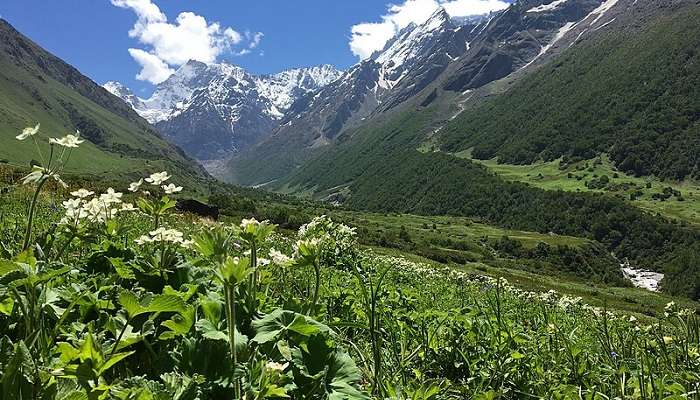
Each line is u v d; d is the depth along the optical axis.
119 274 3.68
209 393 2.66
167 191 4.09
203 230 2.58
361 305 5.91
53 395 2.09
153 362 2.93
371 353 4.66
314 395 2.92
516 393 4.31
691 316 5.36
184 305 2.64
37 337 2.63
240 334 2.91
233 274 2.46
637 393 3.95
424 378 4.34
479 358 4.86
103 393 2.14
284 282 6.11
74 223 4.06
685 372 4.19
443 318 5.52
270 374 2.54
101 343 2.69
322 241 3.81
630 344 5.02
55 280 3.54
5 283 2.76
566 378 4.57
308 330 3.08
